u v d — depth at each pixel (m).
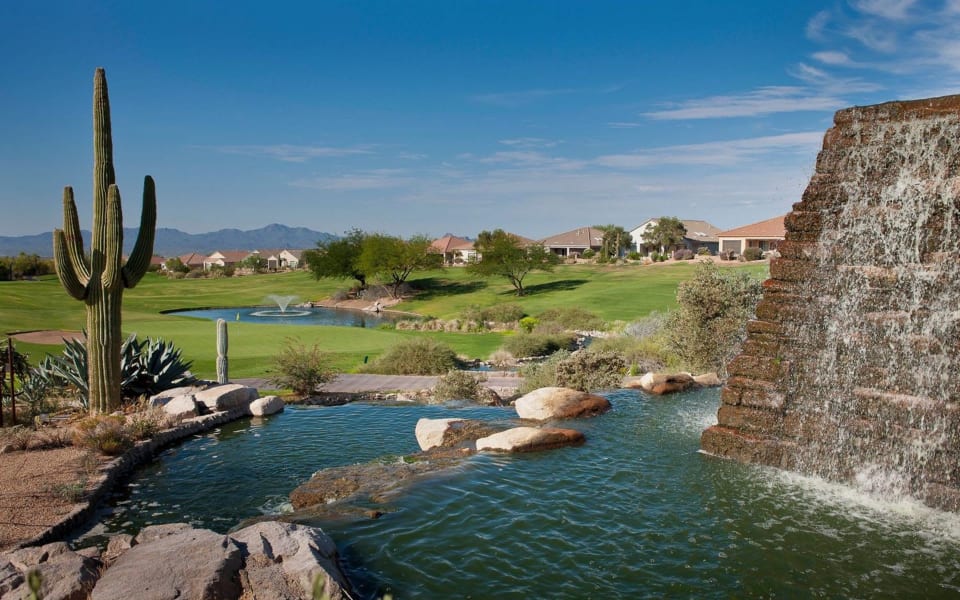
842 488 9.48
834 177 10.42
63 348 25.66
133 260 15.73
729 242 102.31
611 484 9.63
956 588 6.63
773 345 10.73
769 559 7.23
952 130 9.17
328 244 92.88
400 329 50.28
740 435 10.92
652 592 6.50
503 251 76.19
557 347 35.12
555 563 7.11
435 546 7.51
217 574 5.94
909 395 9.29
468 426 13.32
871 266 9.91
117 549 6.88
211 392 16.59
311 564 6.32
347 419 16.09
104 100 15.19
